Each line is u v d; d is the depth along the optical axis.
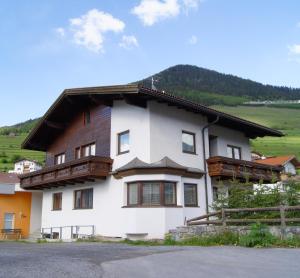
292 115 133.00
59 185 24.30
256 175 23.16
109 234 19.77
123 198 19.12
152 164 18.41
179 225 18.45
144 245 14.88
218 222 14.10
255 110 140.88
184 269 8.05
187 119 21.28
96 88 19.78
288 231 12.20
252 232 12.06
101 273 7.64
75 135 24.48
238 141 25.50
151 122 19.22
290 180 15.38
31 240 23.50
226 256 9.82
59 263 9.05
